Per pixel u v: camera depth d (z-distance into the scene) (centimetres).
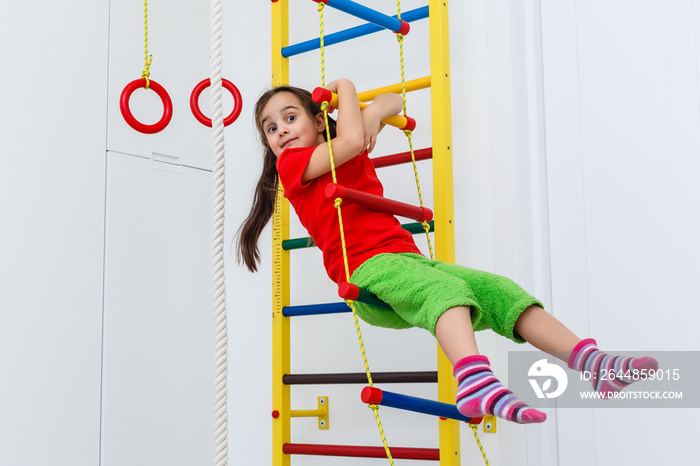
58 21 229
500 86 229
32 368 212
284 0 233
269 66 293
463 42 240
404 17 215
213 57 134
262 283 286
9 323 209
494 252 224
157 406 239
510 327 154
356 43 267
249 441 279
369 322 179
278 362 224
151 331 241
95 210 232
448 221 198
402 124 202
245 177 291
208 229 265
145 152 247
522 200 223
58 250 222
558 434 215
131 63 247
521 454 213
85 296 226
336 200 164
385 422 245
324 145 172
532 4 233
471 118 236
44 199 220
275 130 190
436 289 150
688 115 208
